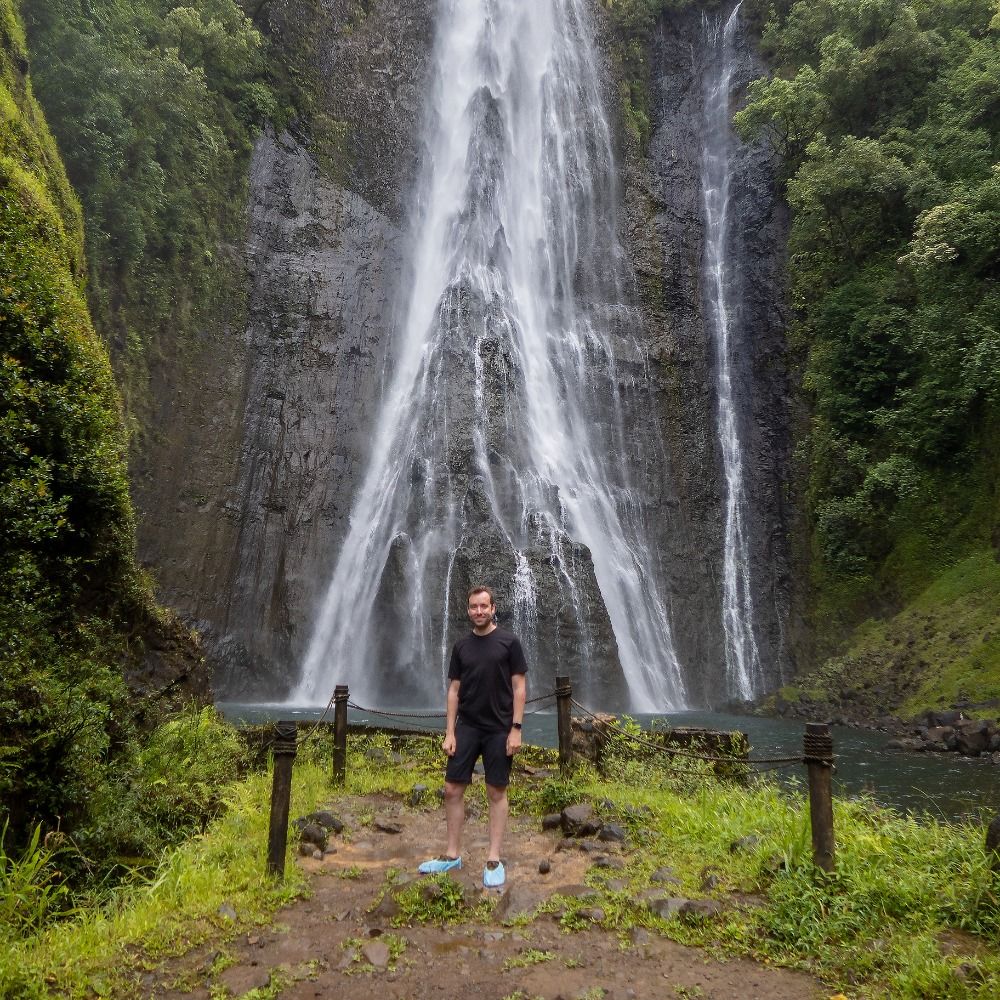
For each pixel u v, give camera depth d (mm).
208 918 4781
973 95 25266
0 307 8812
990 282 21859
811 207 28312
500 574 23547
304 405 27719
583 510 28328
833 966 4148
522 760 8859
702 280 34906
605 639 23562
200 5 28375
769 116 31391
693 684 27094
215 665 23109
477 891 5188
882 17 29125
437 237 33594
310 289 29344
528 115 36219
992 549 21531
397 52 35781
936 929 4344
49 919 4785
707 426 31875
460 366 28891
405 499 26625
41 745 5668
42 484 7738
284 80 31797
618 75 39312
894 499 24656
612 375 31938
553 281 33719
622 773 8500
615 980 4059
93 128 22250
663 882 5254
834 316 27375
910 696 19172
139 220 23844
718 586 29109
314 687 24547
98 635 9031
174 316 25391
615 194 36562
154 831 6262
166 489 23750
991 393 21062
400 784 8375
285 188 30344
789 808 6383
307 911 5000
